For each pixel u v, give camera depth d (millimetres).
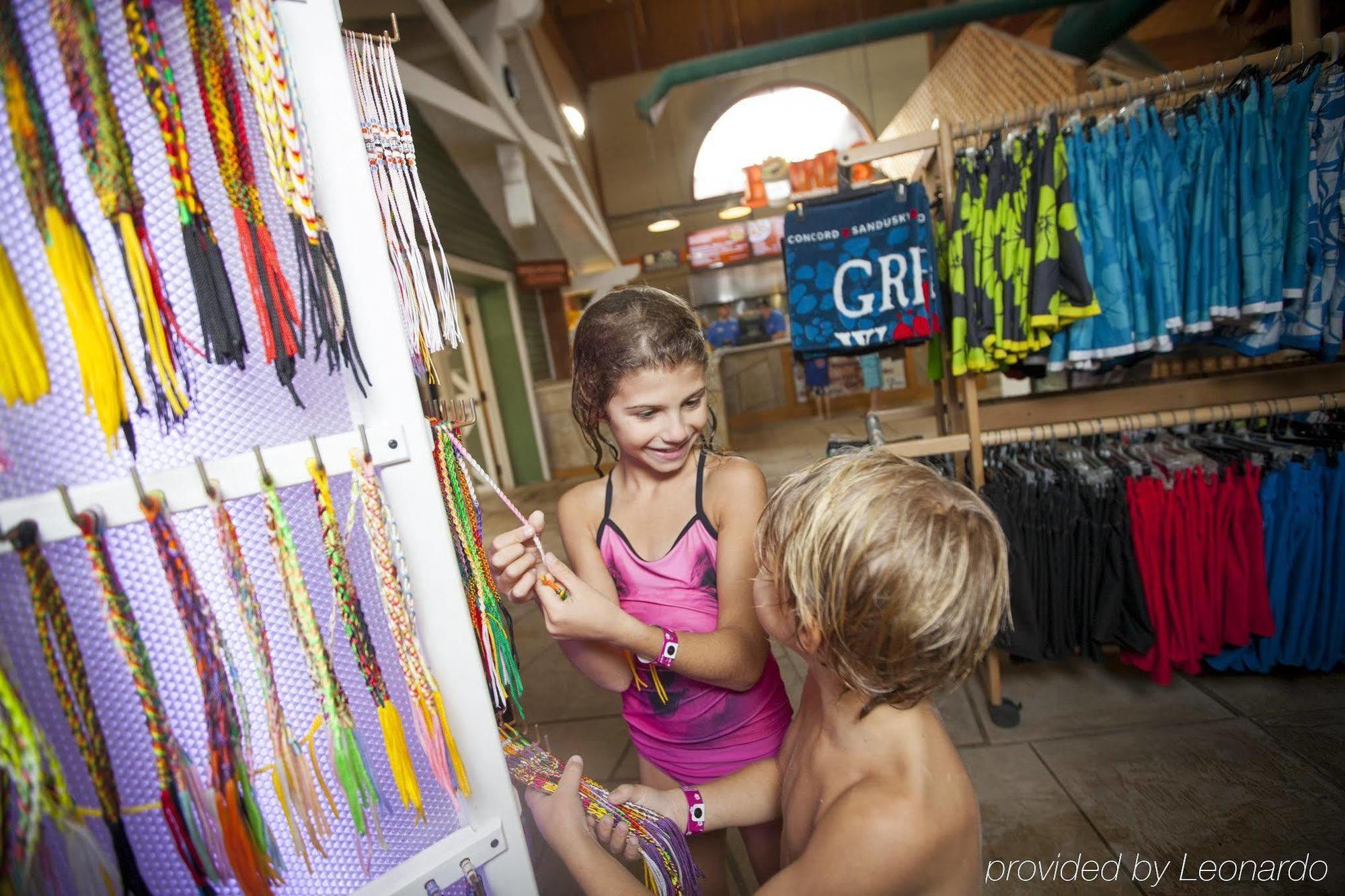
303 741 506
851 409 7777
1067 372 2168
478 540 616
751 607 767
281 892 502
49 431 424
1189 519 1673
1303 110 1513
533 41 6102
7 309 380
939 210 1896
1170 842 1339
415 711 516
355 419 526
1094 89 3629
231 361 470
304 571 505
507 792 594
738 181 8992
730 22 7672
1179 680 1892
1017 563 1691
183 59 448
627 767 1793
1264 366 1893
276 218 497
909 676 523
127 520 417
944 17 4875
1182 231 1593
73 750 430
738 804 771
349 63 540
